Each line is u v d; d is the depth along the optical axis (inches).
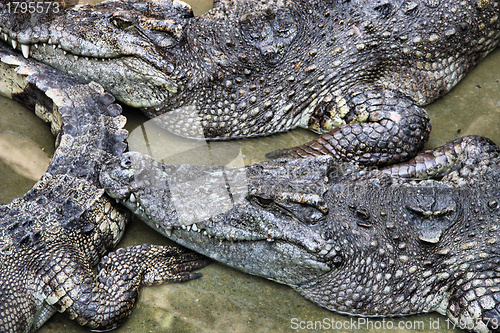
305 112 217.0
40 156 199.5
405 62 218.1
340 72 212.1
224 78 204.8
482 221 167.9
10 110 213.6
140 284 167.0
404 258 164.1
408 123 197.8
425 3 217.9
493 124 221.5
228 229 163.2
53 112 202.2
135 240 181.8
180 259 173.8
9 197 184.2
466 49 230.4
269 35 207.2
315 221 158.6
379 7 213.8
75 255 159.3
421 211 166.4
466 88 236.1
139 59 197.3
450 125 220.5
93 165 178.7
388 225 165.6
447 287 164.4
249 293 169.3
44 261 153.6
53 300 152.1
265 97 210.2
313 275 163.0
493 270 159.6
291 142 217.2
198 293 167.9
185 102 205.2
